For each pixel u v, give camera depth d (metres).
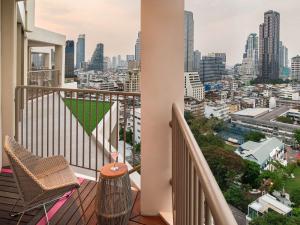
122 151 3.27
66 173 2.67
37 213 2.61
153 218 2.47
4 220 2.49
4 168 3.74
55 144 5.14
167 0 2.28
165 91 2.36
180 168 1.77
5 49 3.85
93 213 2.61
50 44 12.22
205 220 0.90
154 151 2.44
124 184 2.21
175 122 2.11
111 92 3.31
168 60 2.34
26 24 7.45
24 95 4.34
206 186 0.92
